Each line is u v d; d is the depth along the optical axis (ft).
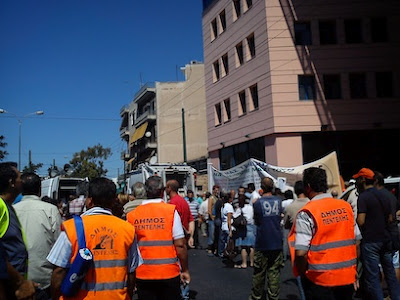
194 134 151.33
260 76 81.25
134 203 23.17
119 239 11.29
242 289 28.43
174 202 24.22
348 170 77.97
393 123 78.89
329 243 13.20
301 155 76.89
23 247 11.85
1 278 8.53
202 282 31.32
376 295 19.43
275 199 23.31
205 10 104.42
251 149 86.12
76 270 10.52
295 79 78.02
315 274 13.15
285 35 78.69
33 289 9.34
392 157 79.46
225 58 97.14
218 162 99.86
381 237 19.57
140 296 16.15
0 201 11.43
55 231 16.02
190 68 153.48
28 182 16.31
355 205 23.62
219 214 44.34
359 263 22.79
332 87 79.77
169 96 152.56
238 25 89.04
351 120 78.13
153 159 84.64
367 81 79.46
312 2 79.61
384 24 81.61
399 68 79.97
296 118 77.15
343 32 79.71
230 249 40.14
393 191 36.78
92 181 12.01
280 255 22.82
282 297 25.86
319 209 13.38
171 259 16.11
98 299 10.77
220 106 98.99
